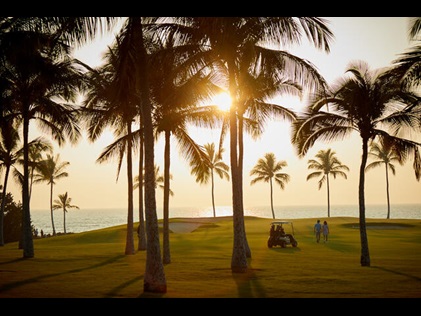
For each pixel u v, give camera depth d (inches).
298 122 831.7
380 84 772.6
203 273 655.1
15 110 991.0
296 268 710.5
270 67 644.7
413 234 1550.2
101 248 1201.4
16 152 1464.1
